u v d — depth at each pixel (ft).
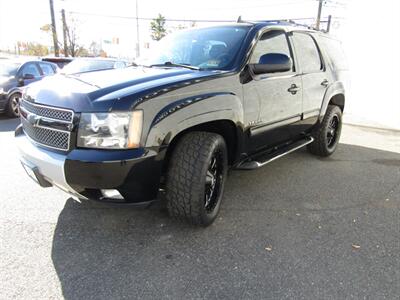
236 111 9.83
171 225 9.95
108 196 8.16
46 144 8.29
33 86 9.57
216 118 9.18
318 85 14.88
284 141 13.87
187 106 8.45
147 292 7.22
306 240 9.42
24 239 9.00
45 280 7.47
